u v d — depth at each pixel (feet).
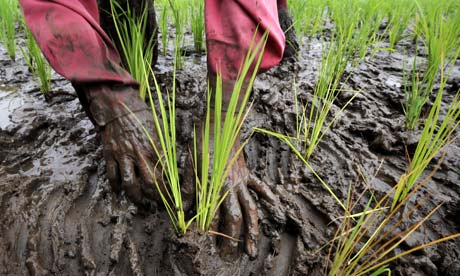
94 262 3.18
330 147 4.66
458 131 5.06
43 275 3.06
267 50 3.41
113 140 3.42
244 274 3.09
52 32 3.27
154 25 5.70
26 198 3.70
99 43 3.54
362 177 4.20
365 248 2.97
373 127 5.08
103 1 5.17
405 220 3.67
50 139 4.64
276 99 5.64
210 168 3.30
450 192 4.03
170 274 3.08
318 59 7.75
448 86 6.40
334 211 3.74
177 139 4.61
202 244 3.04
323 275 3.16
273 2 3.58
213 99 3.38
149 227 3.44
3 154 4.38
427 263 3.21
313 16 11.29
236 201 3.21
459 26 7.82
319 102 5.62
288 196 3.82
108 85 3.42
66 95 5.80
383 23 11.82
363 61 7.82
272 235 3.41
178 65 6.95
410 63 7.86
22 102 5.61
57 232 3.39
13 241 3.32
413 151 4.72
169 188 3.45
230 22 3.16
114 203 3.64
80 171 4.06
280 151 4.57
